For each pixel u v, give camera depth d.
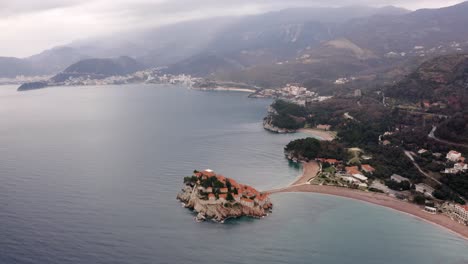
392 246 184.00
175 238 187.25
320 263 169.75
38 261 166.62
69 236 186.88
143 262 167.00
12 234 188.62
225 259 170.88
